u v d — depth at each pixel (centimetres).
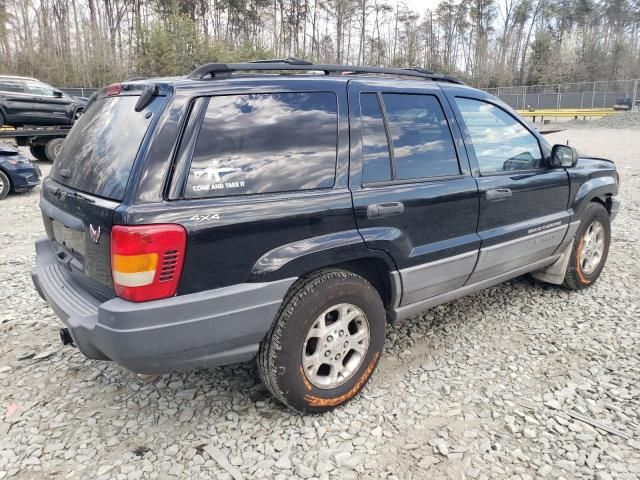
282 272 255
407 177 309
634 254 570
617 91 3597
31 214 830
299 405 278
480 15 6353
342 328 286
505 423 282
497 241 360
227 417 288
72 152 296
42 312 429
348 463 251
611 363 343
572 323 403
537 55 5450
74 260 278
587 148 1712
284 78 274
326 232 271
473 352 359
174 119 236
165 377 328
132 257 222
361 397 306
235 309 246
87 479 242
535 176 387
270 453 259
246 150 252
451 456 257
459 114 346
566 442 267
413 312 332
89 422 284
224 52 3353
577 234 441
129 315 224
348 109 288
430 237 320
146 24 3359
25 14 3647
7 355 358
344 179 280
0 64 3369
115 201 232
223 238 239
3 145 989
